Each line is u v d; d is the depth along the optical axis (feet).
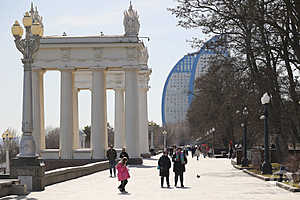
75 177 116.06
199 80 296.51
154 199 68.03
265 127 109.40
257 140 260.01
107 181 105.29
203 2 121.90
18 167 80.02
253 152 136.67
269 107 130.72
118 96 247.50
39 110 205.26
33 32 81.61
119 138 247.09
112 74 247.70
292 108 133.49
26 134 80.74
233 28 122.21
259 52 118.73
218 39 123.03
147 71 254.27
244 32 118.93
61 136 203.10
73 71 205.87
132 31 201.05
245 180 102.12
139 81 254.47
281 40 123.54
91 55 203.31
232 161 192.13
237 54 126.21
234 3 116.26
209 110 283.79
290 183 83.05
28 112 80.79
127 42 200.03
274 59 126.41
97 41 201.77
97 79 202.39
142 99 256.32
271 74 125.80
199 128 365.20
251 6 110.52
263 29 115.24
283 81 132.57
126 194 76.23
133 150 198.08
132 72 201.46
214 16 122.11
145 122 259.19
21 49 81.66
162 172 89.45
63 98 203.62
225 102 146.20
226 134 294.05
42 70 208.03
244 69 129.29
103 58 202.39
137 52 203.51
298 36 111.24
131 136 198.80
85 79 240.32
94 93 202.08
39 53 204.54
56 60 204.33
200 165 180.24
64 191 80.64
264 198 65.77
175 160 89.92
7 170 177.68
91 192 79.41
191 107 391.65
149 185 94.48
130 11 201.46
